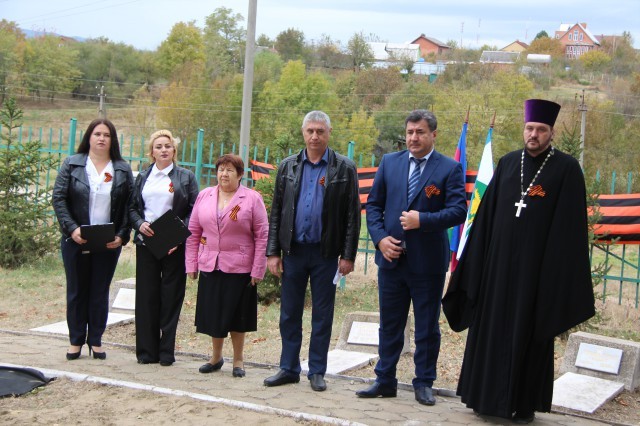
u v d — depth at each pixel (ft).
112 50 198.29
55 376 20.56
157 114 133.49
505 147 115.44
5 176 41.86
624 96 157.79
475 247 19.38
